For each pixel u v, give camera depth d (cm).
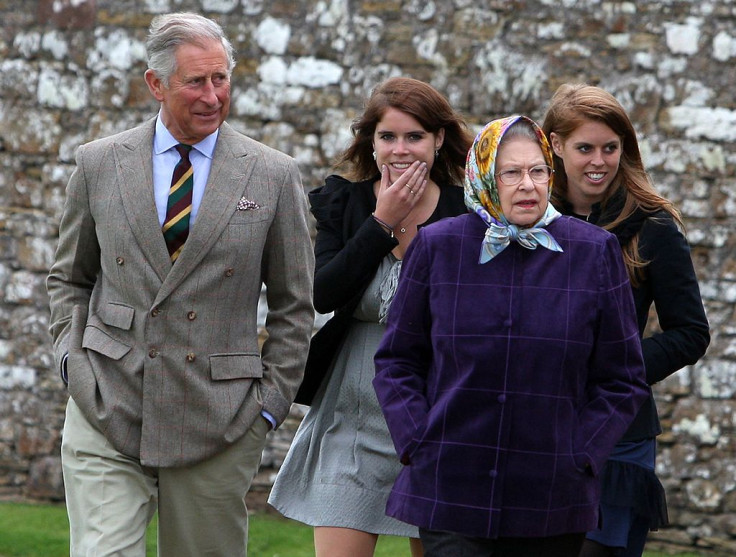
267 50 2664
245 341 1373
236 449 1369
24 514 2581
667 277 1409
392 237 1433
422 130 1468
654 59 2511
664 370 1396
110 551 1302
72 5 2720
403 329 1227
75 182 1383
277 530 2473
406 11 2608
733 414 2470
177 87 1317
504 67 2558
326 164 2644
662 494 1423
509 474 1152
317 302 1456
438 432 1170
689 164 2502
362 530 1434
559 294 1166
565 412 1159
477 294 1175
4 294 2742
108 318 1350
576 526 1164
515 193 1166
